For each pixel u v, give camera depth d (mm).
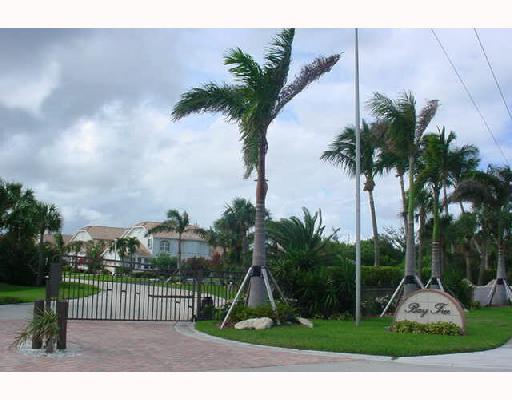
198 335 15312
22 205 40469
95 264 21344
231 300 19875
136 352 12008
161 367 10320
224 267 57844
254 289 17984
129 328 16531
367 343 13469
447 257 47188
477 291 37750
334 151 32188
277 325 17109
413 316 17094
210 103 17984
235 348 12969
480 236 42969
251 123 17406
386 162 26672
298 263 22016
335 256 22938
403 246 48656
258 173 18469
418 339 14602
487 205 34469
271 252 22984
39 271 42281
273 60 17828
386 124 21922
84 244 82438
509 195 33938
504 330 18500
